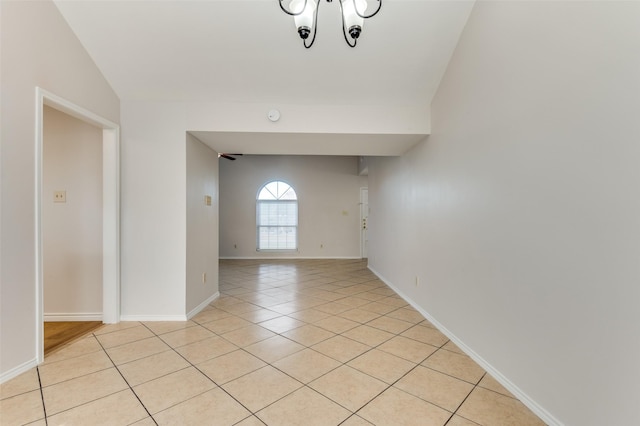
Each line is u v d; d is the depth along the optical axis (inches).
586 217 57.6
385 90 125.0
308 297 173.9
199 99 129.3
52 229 130.8
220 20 101.4
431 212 131.3
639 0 48.4
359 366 93.0
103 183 127.2
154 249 130.8
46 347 105.4
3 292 82.5
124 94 126.3
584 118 57.9
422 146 141.4
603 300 54.3
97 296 131.5
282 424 67.0
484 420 68.6
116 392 79.0
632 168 49.3
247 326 126.7
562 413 63.1
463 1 94.9
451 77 111.5
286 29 103.7
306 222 325.7
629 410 49.8
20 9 86.0
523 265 74.6
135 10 98.5
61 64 99.0
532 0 71.0
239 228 325.1
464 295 103.3
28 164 88.0
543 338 68.4
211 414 70.3
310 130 131.0
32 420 68.1
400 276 177.8
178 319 132.0
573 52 60.3
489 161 88.5
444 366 93.2
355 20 69.7
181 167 130.6
